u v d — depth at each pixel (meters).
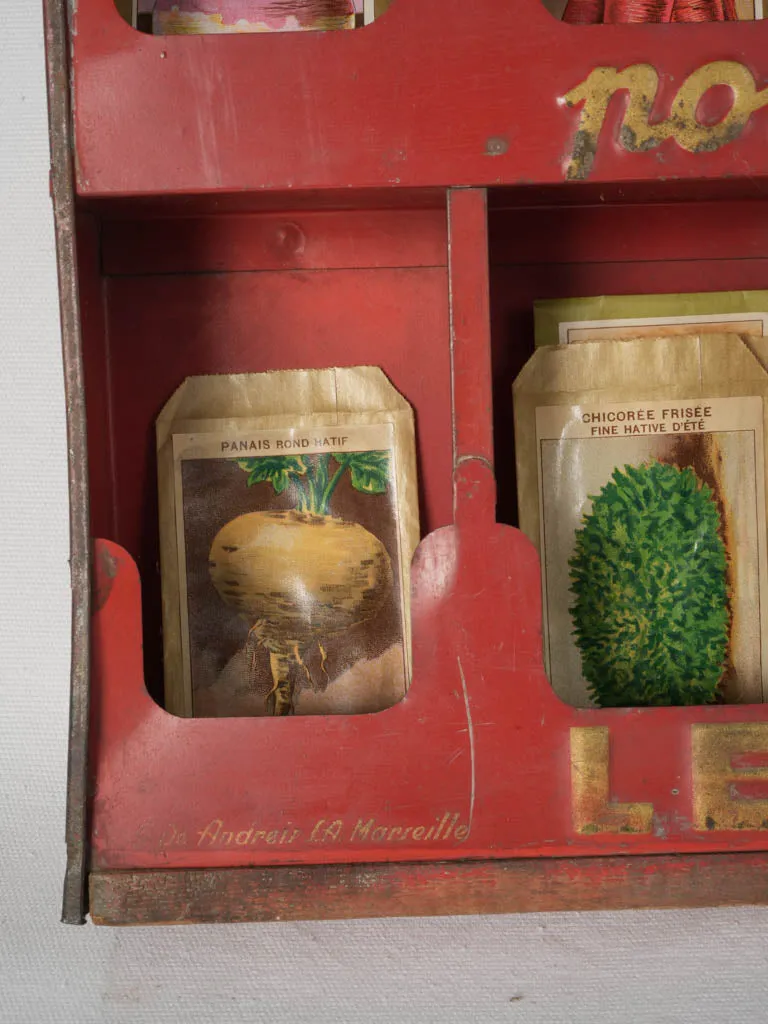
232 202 0.57
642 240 0.63
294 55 0.53
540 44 0.53
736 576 0.60
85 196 0.53
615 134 0.53
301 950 0.68
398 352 0.64
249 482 0.62
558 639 0.60
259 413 0.62
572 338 0.62
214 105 0.53
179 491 0.62
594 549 0.60
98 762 0.53
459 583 0.53
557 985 0.67
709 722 0.53
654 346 0.61
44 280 0.72
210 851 0.53
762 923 0.67
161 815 0.53
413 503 0.62
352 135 0.53
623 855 0.53
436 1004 0.67
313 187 0.53
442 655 0.53
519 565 0.53
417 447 0.63
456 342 0.53
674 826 0.53
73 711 0.53
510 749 0.53
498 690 0.53
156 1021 0.68
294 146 0.53
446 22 0.53
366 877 0.53
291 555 0.61
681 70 0.53
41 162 0.72
